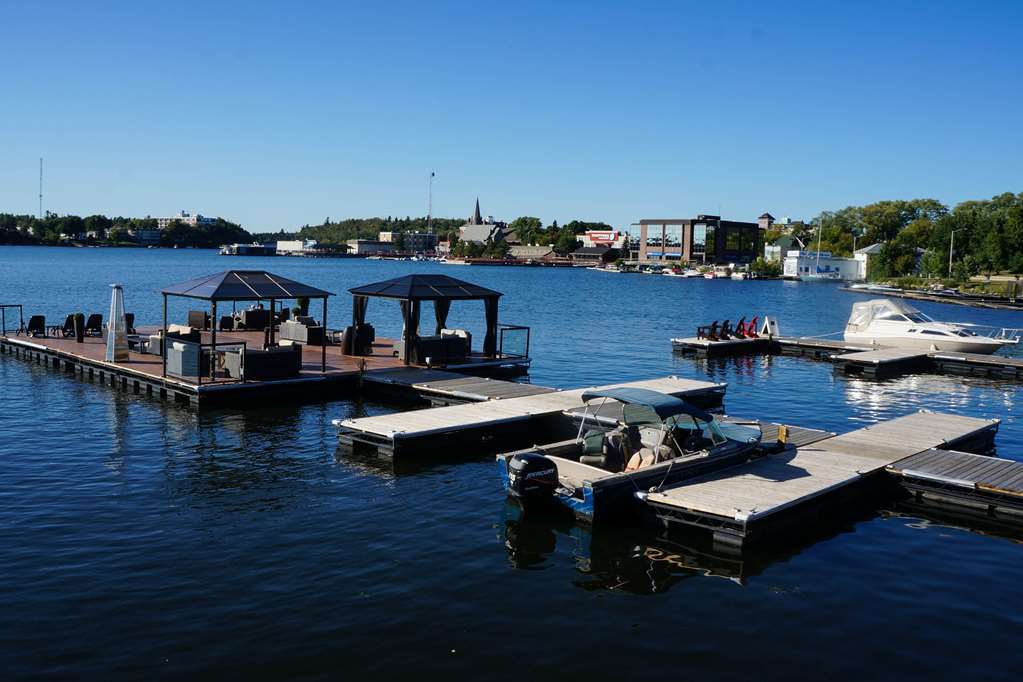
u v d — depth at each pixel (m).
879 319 43.00
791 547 13.73
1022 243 112.06
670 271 176.38
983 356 38.03
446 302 32.53
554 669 9.40
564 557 13.02
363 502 15.32
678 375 33.25
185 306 60.50
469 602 11.15
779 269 168.00
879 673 9.52
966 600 11.66
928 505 16.19
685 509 14.10
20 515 14.02
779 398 28.59
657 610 11.12
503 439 20.94
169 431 20.59
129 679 8.86
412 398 25.53
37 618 10.22
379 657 9.52
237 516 14.27
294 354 26.06
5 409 22.95
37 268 129.00
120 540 12.96
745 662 9.71
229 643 9.72
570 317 61.22
